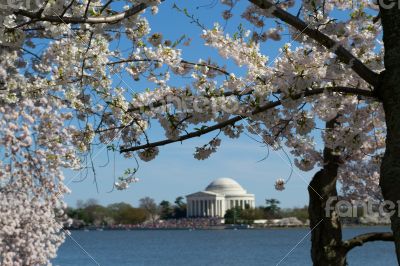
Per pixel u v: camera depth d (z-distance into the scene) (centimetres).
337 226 989
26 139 1430
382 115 841
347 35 626
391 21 496
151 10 738
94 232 18162
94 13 618
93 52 732
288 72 602
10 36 565
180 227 18375
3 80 847
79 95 797
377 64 676
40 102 1321
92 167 745
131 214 19375
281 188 1060
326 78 620
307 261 3872
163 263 5597
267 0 554
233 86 668
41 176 1534
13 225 1546
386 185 475
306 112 668
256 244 8931
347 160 1038
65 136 1236
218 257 6066
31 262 1633
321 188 998
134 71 784
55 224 1659
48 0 564
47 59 802
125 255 7044
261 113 665
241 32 724
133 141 750
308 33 558
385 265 4544
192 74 691
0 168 1499
